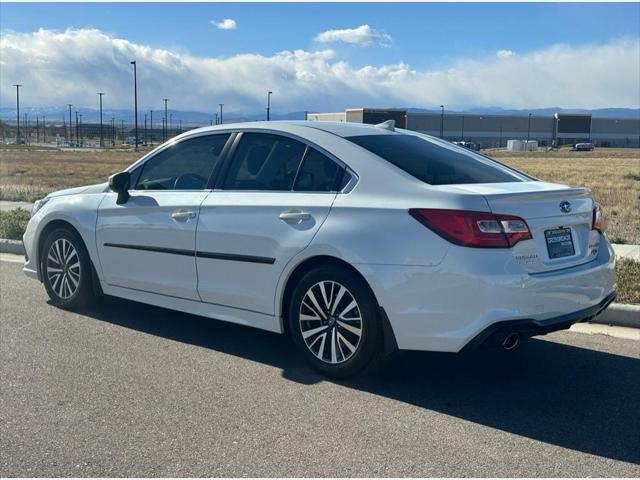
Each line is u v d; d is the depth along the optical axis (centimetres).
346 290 447
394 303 425
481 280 399
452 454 359
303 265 471
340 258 443
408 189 437
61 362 500
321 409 417
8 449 363
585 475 338
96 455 356
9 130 18462
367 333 441
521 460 353
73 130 18800
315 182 479
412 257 418
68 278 631
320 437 378
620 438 381
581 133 13862
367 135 503
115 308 651
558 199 441
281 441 372
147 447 365
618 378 478
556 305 423
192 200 530
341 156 473
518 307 404
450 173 467
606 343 559
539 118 13688
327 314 462
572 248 450
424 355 523
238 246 496
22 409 415
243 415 407
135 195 573
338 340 458
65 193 645
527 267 415
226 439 375
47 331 576
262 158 514
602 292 463
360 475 335
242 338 562
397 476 334
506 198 414
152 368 489
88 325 595
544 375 483
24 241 669
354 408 419
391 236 427
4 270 842
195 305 533
